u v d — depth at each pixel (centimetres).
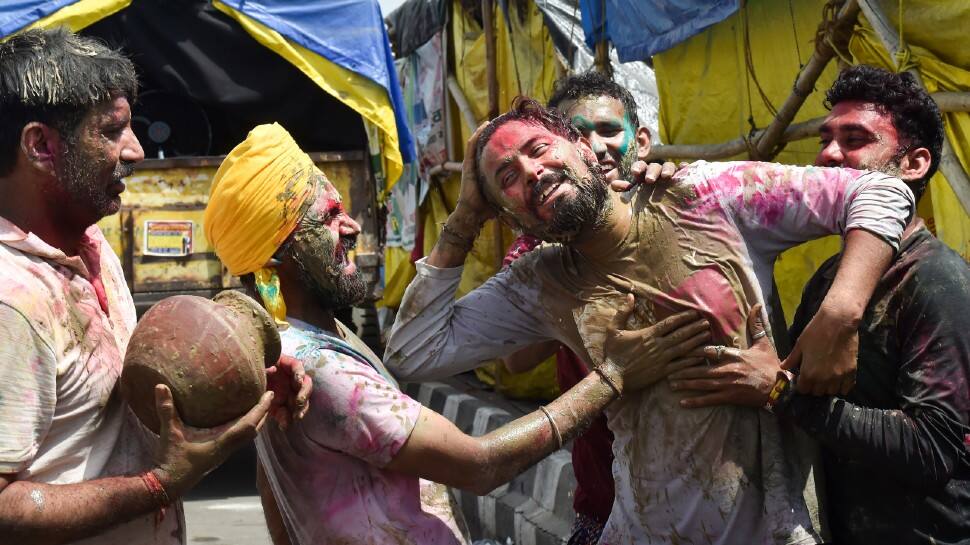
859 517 231
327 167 685
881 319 228
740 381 222
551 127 240
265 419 207
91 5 630
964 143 361
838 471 237
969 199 349
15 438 174
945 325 216
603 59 570
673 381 230
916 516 224
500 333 256
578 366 317
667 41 511
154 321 184
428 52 895
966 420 214
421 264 254
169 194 646
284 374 200
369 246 686
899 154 249
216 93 674
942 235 381
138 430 202
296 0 668
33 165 190
